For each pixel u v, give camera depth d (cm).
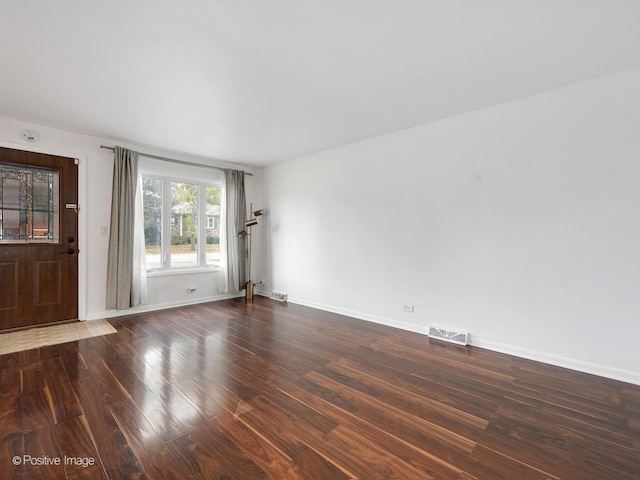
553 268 268
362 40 201
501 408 199
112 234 392
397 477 141
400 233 369
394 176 374
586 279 253
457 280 324
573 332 259
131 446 159
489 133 301
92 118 330
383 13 175
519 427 179
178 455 153
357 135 387
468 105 299
